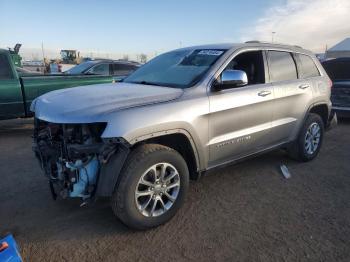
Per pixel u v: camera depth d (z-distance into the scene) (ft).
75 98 11.46
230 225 11.67
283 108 15.75
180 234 11.07
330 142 23.12
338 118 32.22
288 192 14.47
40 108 11.82
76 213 12.42
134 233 11.10
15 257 8.31
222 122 12.82
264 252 10.18
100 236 10.93
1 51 23.38
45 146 11.70
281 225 11.72
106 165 10.18
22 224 11.64
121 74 38.73
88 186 10.43
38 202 13.29
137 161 10.44
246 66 14.69
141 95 11.41
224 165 13.65
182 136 11.73
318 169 17.35
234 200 13.58
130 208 10.50
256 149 14.98
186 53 15.14
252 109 14.01
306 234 11.18
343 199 13.89
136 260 9.77
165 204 11.55
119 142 9.95
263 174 16.42
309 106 17.34
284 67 16.35
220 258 9.87
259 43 15.55
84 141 10.42
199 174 12.65
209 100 12.30
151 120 10.54
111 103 10.66
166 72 14.21
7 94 23.56
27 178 15.81
